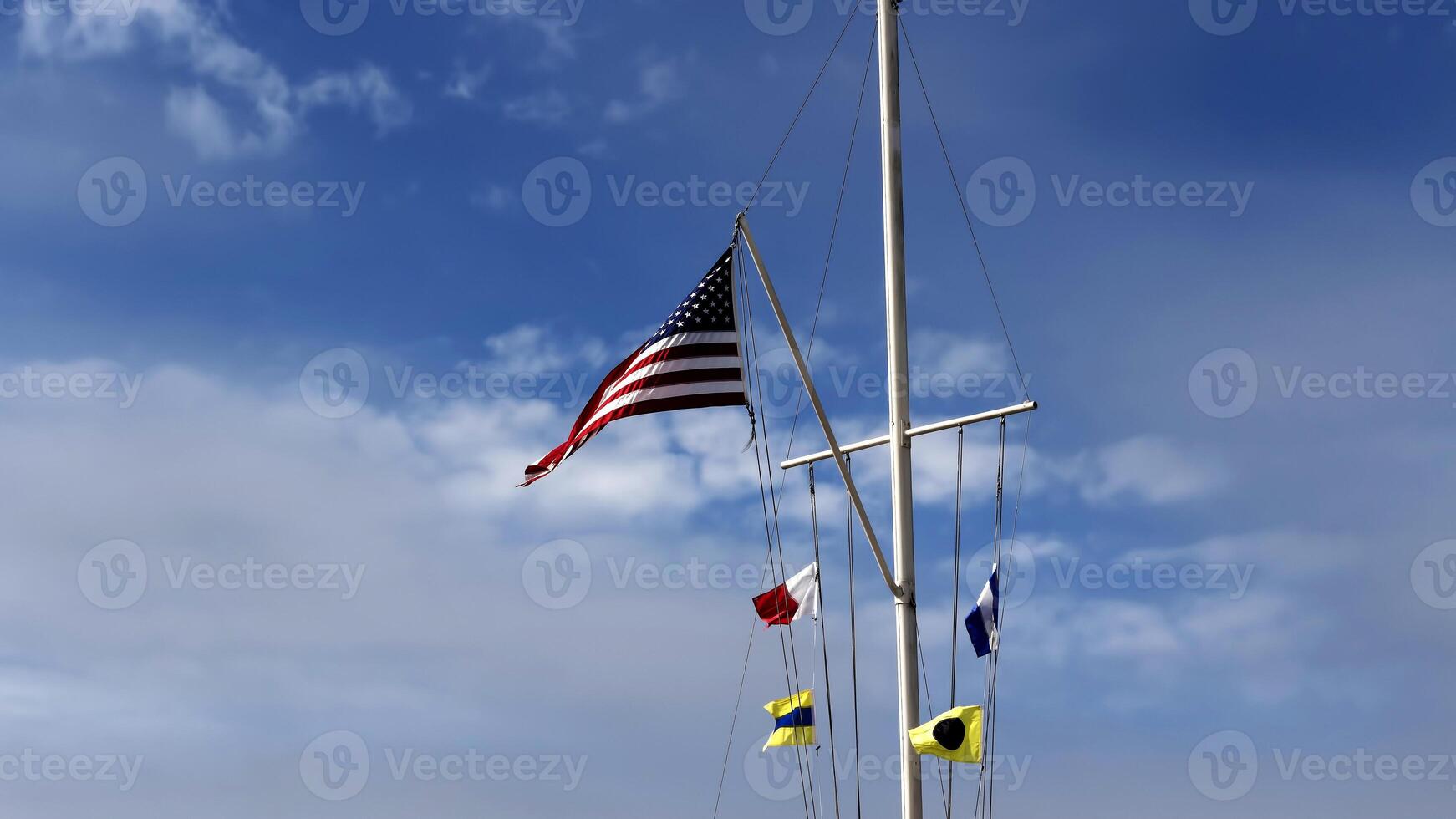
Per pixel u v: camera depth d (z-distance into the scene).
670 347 19.78
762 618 20.03
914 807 17.41
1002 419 18.14
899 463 18.62
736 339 19.80
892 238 19.20
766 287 17.47
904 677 17.88
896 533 18.42
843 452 19.03
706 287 19.94
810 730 19.61
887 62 19.80
